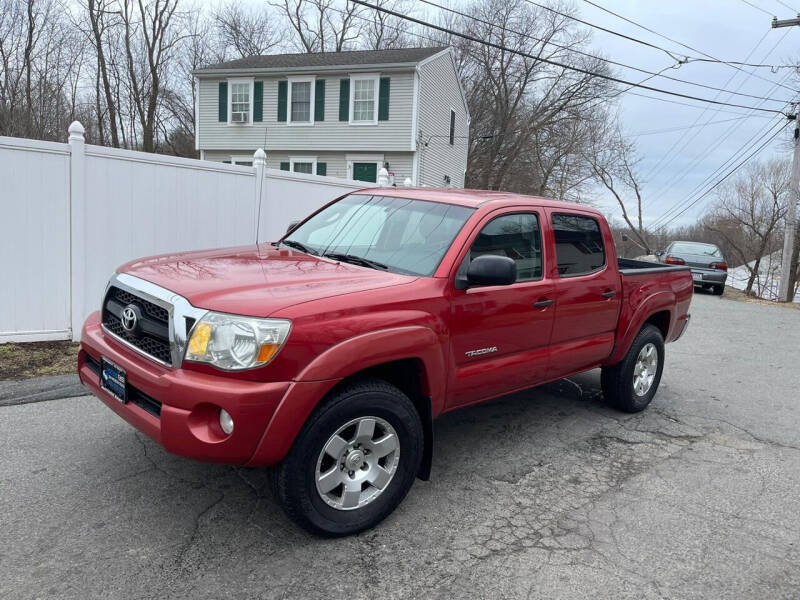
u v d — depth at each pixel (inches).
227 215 306.3
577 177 1565.0
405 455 127.7
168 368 111.8
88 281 258.8
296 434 110.0
